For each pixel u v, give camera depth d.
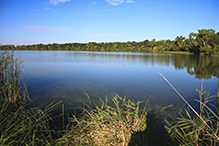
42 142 2.25
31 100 4.40
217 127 2.24
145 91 5.43
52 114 3.48
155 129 2.60
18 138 2.33
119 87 5.92
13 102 4.08
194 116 3.34
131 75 8.41
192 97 4.79
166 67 11.70
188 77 7.97
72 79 7.25
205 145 2.13
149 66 12.25
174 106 4.01
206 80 7.24
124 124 2.47
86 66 11.90
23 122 2.76
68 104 4.12
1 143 1.97
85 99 4.54
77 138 2.25
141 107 3.88
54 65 12.26
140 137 2.24
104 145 2.13
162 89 5.69
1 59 3.91
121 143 2.16
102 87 5.91
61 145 2.16
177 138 2.25
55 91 5.30
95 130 2.37
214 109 3.74
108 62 15.07
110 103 4.19
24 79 7.00
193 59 19.41
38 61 15.16
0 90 3.68
